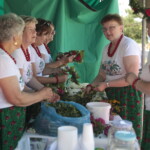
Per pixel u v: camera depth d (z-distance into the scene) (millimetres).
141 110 2643
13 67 1653
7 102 1705
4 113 1701
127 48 2449
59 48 4062
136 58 2445
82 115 1749
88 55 4301
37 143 1641
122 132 1396
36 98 1778
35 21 2176
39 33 2807
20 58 2086
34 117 2100
